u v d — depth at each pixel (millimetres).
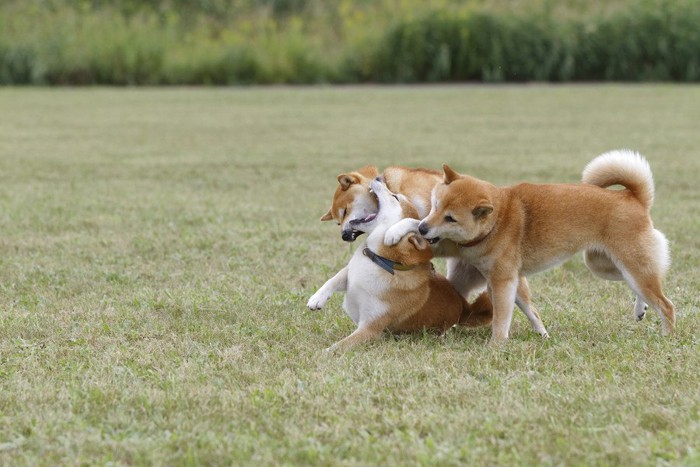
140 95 29281
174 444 4398
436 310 6430
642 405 4883
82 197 12219
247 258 8898
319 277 8164
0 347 6031
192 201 12008
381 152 16922
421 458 4188
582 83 32312
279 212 11250
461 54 32844
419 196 6746
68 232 10031
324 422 4688
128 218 10773
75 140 18938
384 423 4652
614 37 32656
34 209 11266
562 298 7578
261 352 5965
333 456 4285
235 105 26438
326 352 5949
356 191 6930
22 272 8234
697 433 4488
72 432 4551
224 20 37062
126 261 8711
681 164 15062
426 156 16297
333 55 34281
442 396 5043
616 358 5770
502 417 4707
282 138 19312
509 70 32625
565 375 5445
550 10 33594
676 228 10133
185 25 36406
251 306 7164
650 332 6508
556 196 6457
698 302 7285
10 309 7031
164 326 6574
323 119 22922
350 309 6445
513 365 5699
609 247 6418
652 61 32844
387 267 6191
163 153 17031
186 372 5480
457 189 6227
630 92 28625
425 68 33188
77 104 26516
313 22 36469
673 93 28078
